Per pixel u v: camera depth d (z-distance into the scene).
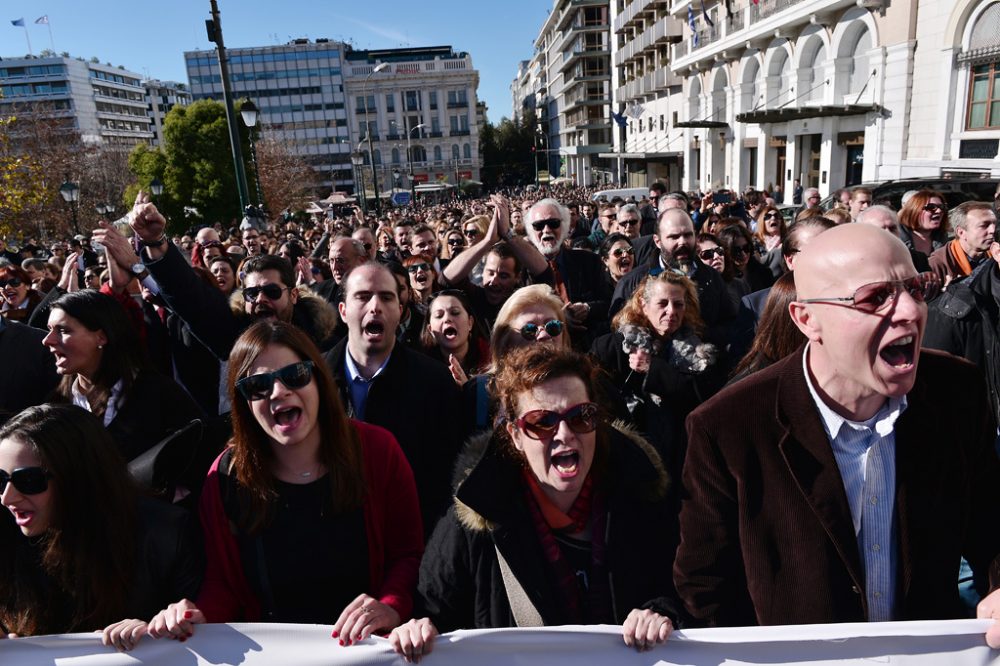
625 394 3.46
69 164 32.81
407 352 3.15
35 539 2.11
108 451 2.10
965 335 3.53
